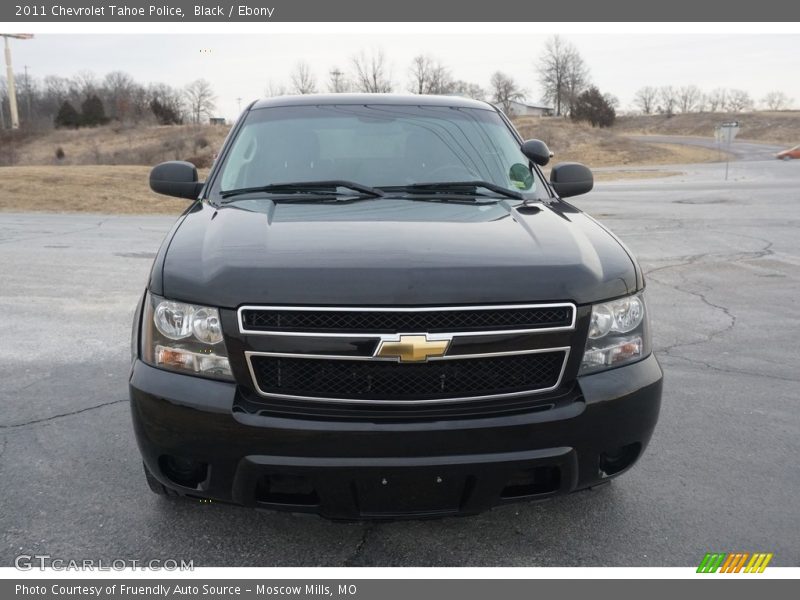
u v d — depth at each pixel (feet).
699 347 17.78
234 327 7.72
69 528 9.21
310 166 11.62
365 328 7.56
